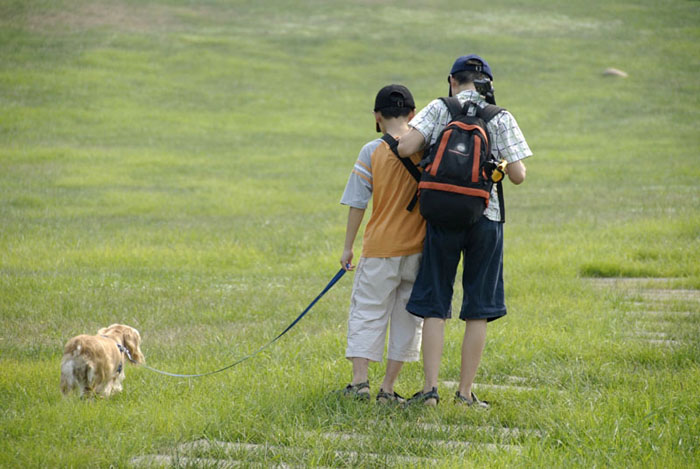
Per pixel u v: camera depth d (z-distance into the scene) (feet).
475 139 33.04
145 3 380.99
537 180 161.48
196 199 136.98
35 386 38.60
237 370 41.47
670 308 56.75
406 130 36.60
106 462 28.19
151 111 236.43
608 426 30.37
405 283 36.52
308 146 209.36
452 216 32.83
